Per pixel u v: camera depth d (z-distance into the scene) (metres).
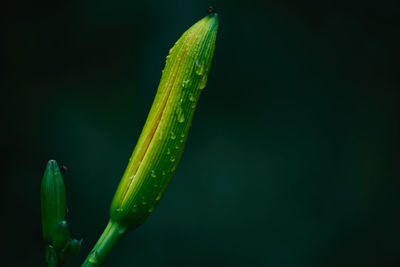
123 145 1.13
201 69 0.45
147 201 0.45
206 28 0.45
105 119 1.14
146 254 1.08
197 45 0.45
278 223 1.14
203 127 1.15
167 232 1.10
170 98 0.45
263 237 1.13
